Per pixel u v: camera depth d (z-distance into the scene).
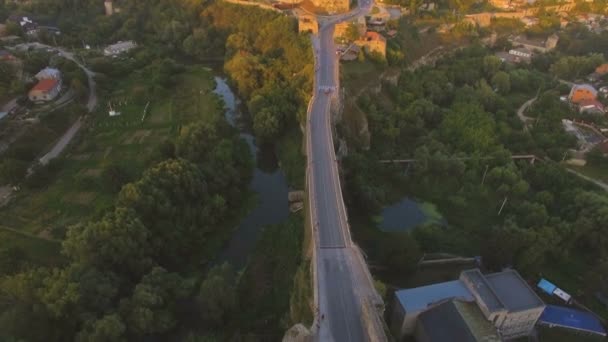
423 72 199.25
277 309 96.88
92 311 83.44
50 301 82.00
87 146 148.38
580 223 112.62
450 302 83.94
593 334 91.06
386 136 156.12
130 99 180.25
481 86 189.88
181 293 92.06
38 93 161.00
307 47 182.38
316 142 127.81
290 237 115.31
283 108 156.88
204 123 146.25
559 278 108.19
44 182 129.25
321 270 88.19
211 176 127.38
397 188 139.00
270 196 136.25
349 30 189.25
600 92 187.50
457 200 131.62
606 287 100.50
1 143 135.62
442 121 165.12
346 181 128.50
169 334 89.81
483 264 110.19
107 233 94.12
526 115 179.00
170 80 194.25
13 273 98.06
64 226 113.25
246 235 121.50
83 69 195.62
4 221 114.50
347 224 100.25
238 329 92.06
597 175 143.50
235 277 106.81
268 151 157.75
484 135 151.38
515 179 134.75
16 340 74.69
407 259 101.12
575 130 164.00
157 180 115.44
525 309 84.56
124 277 94.38
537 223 117.12
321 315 78.62
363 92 167.25
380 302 80.25
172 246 108.31
